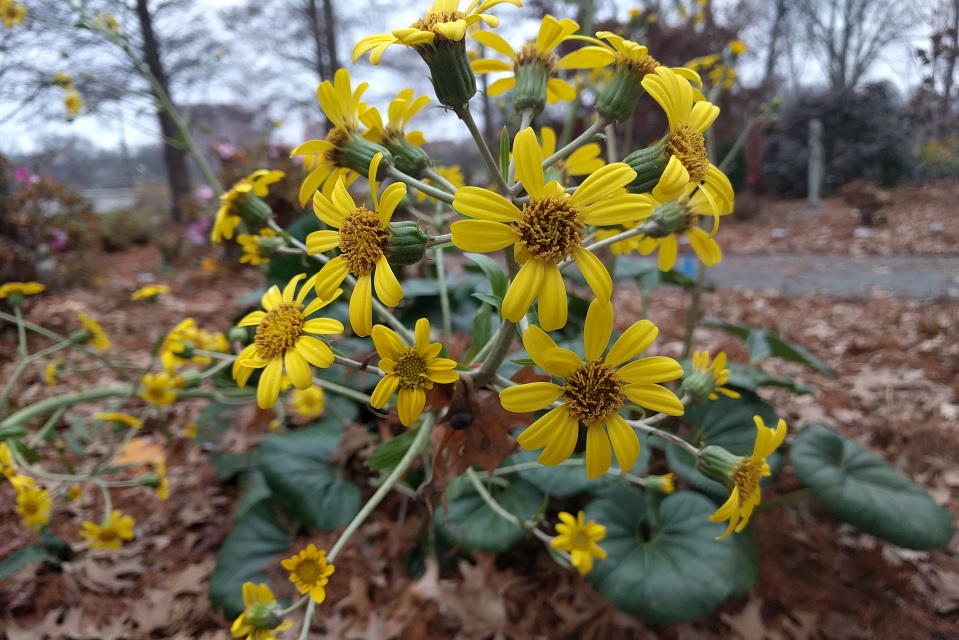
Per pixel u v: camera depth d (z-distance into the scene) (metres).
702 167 0.19
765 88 2.14
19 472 0.33
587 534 0.25
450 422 0.22
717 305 0.88
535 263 0.15
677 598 0.26
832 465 0.30
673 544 0.28
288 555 0.32
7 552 0.34
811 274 1.12
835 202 2.19
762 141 2.58
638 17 0.60
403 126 0.23
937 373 0.59
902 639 0.29
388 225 0.18
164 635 0.31
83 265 1.09
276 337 0.19
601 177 0.15
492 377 0.22
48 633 0.31
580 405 0.16
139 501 0.42
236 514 0.36
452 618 0.30
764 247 1.50
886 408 0.51
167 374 0.38
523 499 0.31
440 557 0.32
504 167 0.19
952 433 0.46
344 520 0.32
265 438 0.34
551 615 0.31
